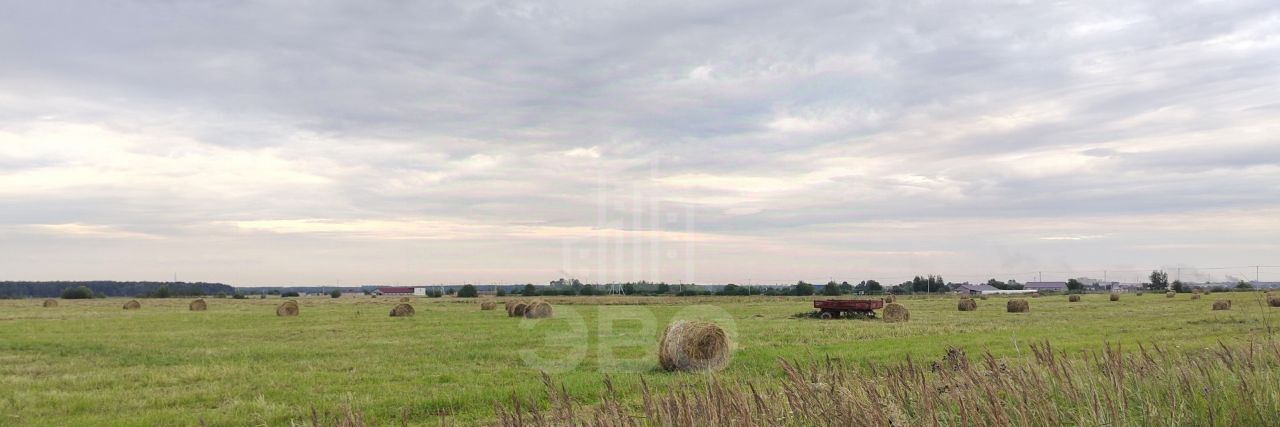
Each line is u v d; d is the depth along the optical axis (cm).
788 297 7975
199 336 3033
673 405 510
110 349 2488
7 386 1650
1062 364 578
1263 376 605
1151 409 532
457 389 1487
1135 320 3453
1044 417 497
